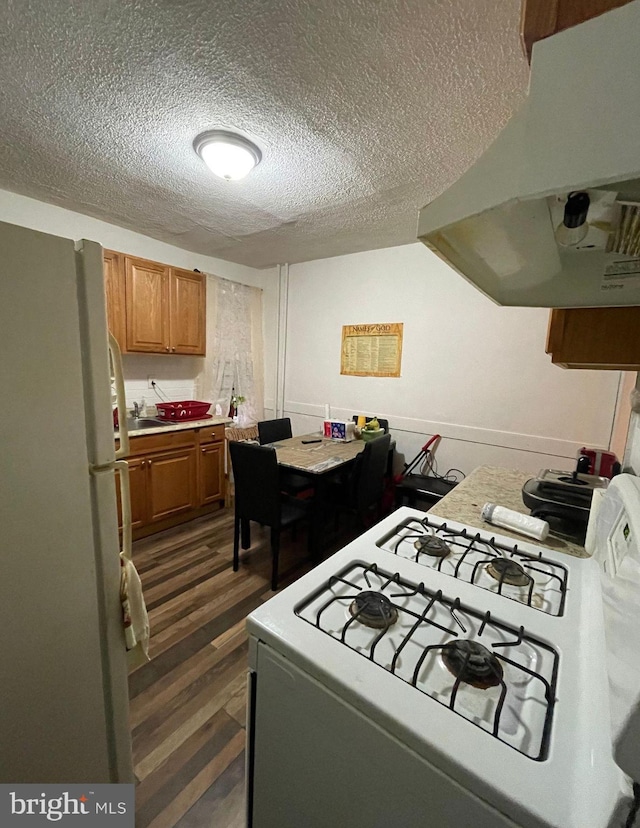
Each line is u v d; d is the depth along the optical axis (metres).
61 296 0.72
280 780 0.65
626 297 0.85
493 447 2.76
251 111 1.48
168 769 1.20
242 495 2.27
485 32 1.11
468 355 2.81
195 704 1.44
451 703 0.51
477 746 0.46
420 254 2.97
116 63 1.25
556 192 0.35
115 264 2.63
